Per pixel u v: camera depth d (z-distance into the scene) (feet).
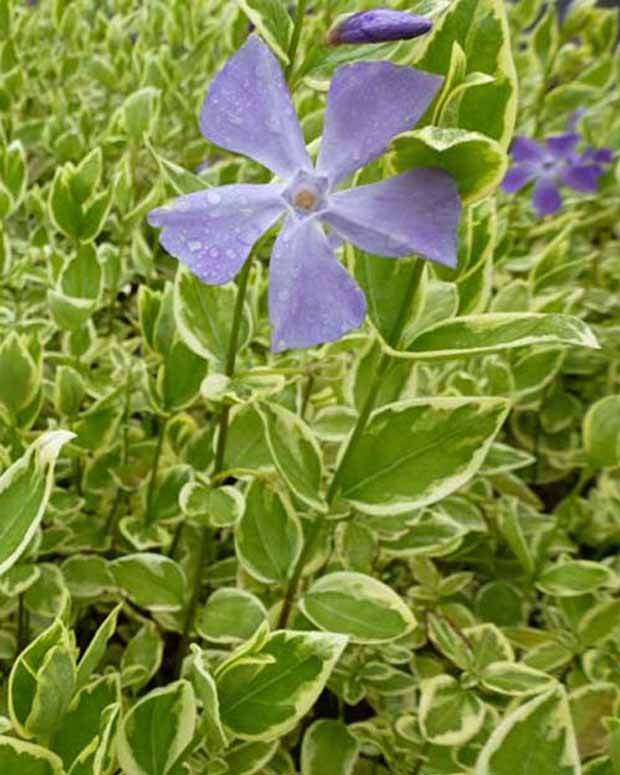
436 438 0.65
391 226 0.54
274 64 0.55
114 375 1.00
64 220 0.85
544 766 0.54
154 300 0.82
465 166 0.53
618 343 1.21
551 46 1.35
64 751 0.55
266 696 0.58
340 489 0.66
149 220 0.54
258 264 0.93
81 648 0.95
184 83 1.47
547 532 1.00
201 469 0.92
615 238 1.64
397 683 0.83
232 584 0.94
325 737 0.78
